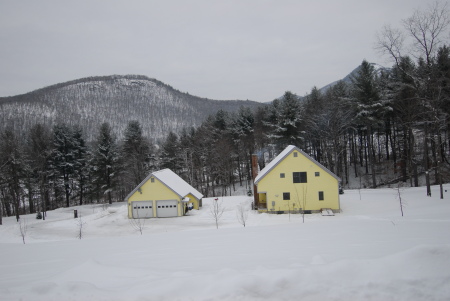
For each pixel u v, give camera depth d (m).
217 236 12.09
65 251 10.88
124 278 6.00
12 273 7.94
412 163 35.34
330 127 41.88
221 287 4.73
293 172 27.91
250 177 55.19
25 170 40.53
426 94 26.19
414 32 24.30
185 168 53.50
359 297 4.40
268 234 11.58
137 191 31.59
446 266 4.87
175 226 25.14
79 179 49.47
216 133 56.22
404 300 4.30
